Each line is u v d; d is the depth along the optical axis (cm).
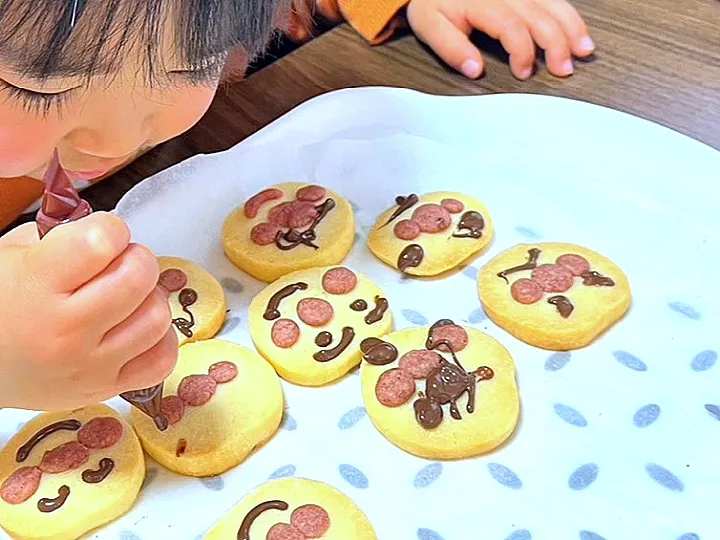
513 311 26
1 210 30
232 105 32
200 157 30
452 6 34
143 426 24
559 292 27
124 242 19
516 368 25
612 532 22
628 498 22
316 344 26
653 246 28
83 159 20
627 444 23
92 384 20
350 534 22
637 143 29
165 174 30
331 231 29
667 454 23
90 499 23
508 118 30
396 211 29
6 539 23
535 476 23
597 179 29
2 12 14
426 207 29
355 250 29
